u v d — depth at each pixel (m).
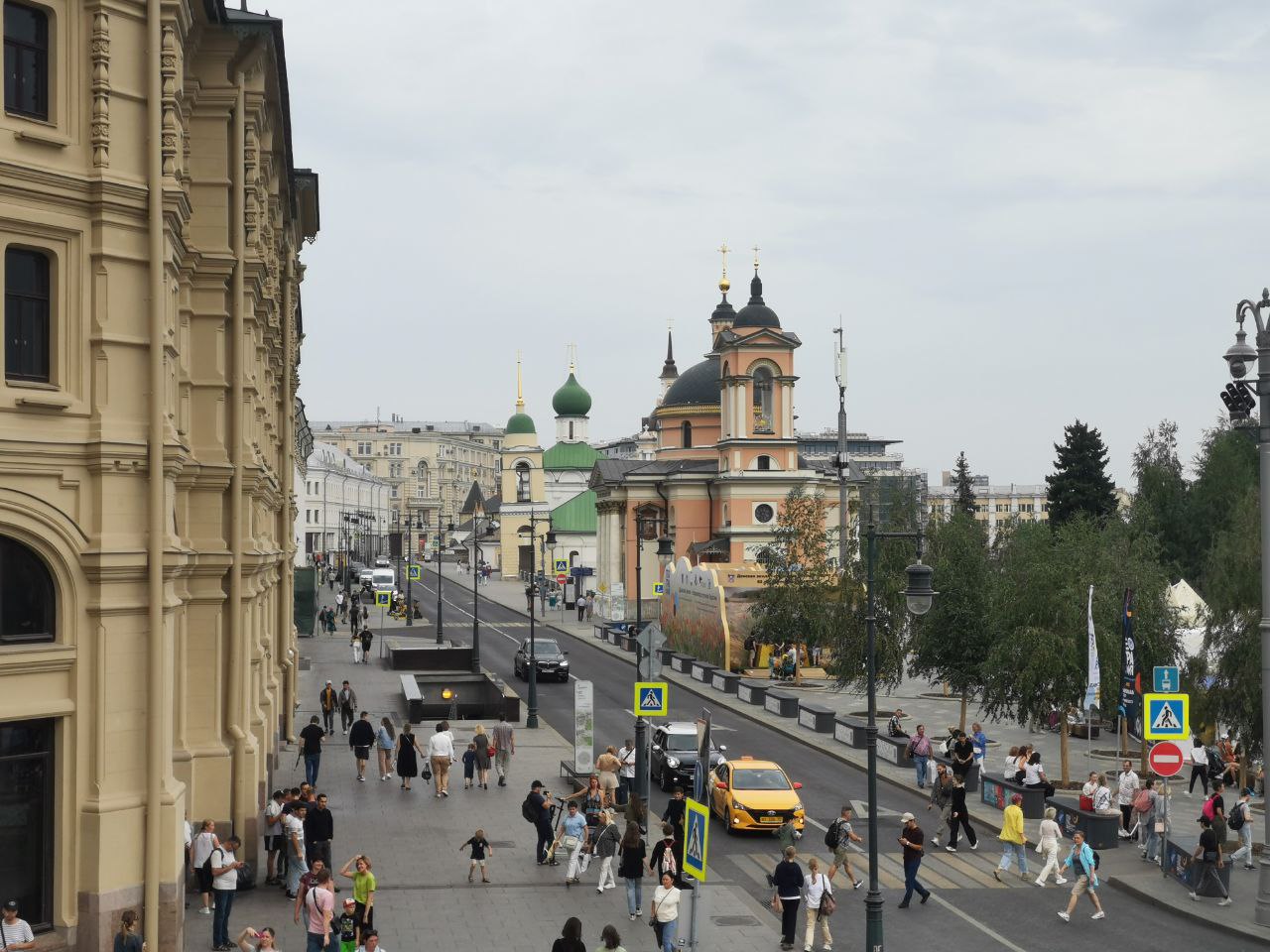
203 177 26.41
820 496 72.06
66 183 19.88
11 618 19.84
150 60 20.67
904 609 54.91
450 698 55.62
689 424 112.00
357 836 33.03
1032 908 28.88
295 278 46.38
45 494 19.80
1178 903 28.84
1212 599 42.38
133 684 20.73
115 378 20.48
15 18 19.72
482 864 28.81
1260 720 38.31
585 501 163.38
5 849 19.67
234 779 27.14
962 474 129.00
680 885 25.98
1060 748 49.84
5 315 19.62
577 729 39.94
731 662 72.19
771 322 99.44
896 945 26.02
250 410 28.89
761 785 35.75
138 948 19.19
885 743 46.94
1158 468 85.81
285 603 43.91
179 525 25.78
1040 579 42.84
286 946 23.28
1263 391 28.53
